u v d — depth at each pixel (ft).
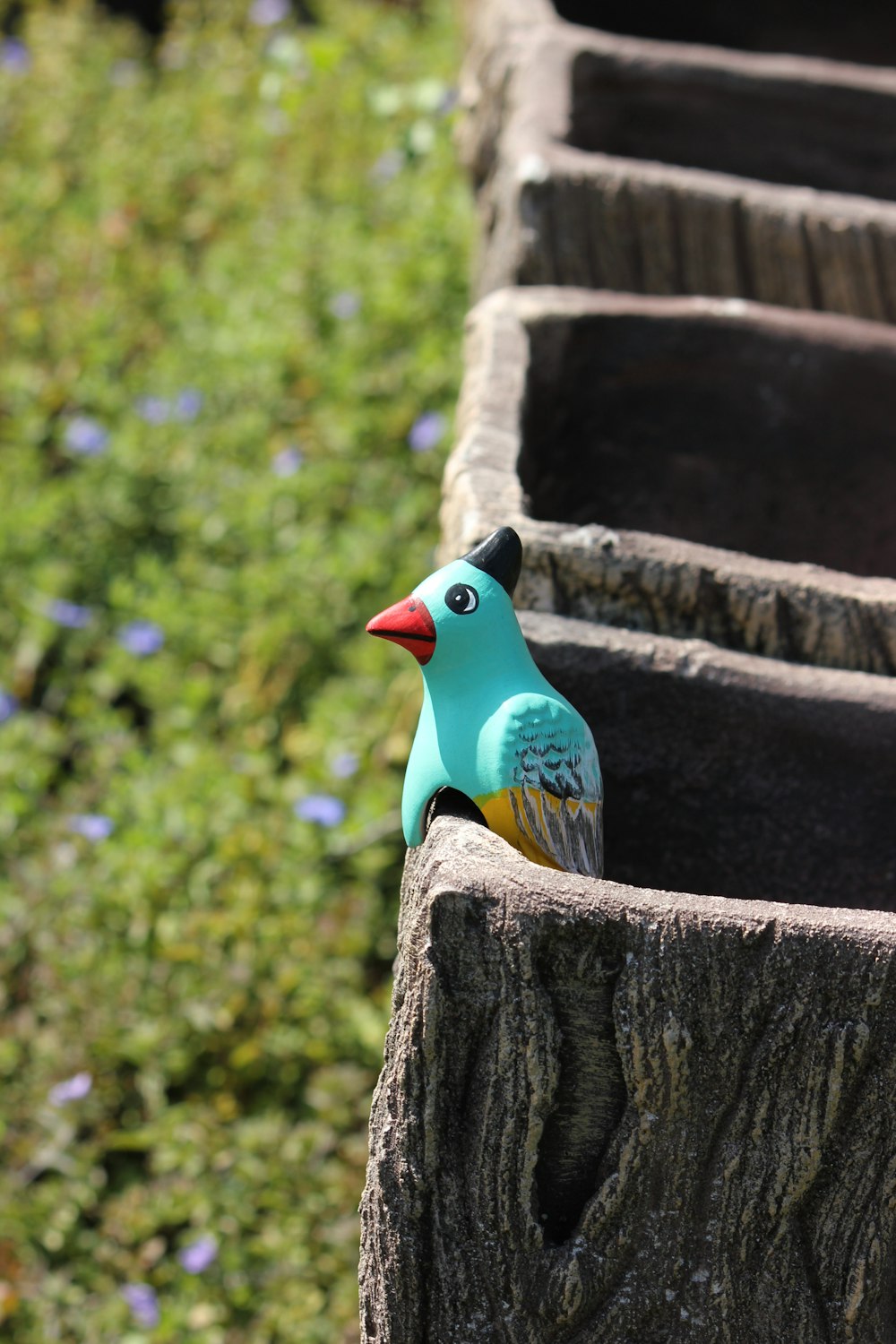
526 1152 4.15
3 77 10.73
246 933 5.56
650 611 4.65
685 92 6.16
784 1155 4.14
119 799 5.92
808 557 5.24
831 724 4.61
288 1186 5.33
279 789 6.08
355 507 7.41
